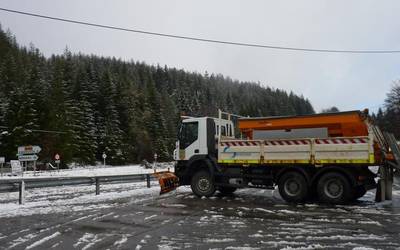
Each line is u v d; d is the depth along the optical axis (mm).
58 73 75250
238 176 13141
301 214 9734
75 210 11070
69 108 61188
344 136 11836
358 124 11484
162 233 7754
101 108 71125
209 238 7262
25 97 53469
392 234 7352
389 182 11555
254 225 8430
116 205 11961
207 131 14148
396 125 49219
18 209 11453
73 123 60406
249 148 12961
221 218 9359
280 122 12742
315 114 12148
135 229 8195
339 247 6465
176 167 14812
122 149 69625
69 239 7355
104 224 8812
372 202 11797
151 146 76688
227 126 15086
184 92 111000
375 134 11570
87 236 7582
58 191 17484
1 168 45625
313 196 12422
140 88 101312
